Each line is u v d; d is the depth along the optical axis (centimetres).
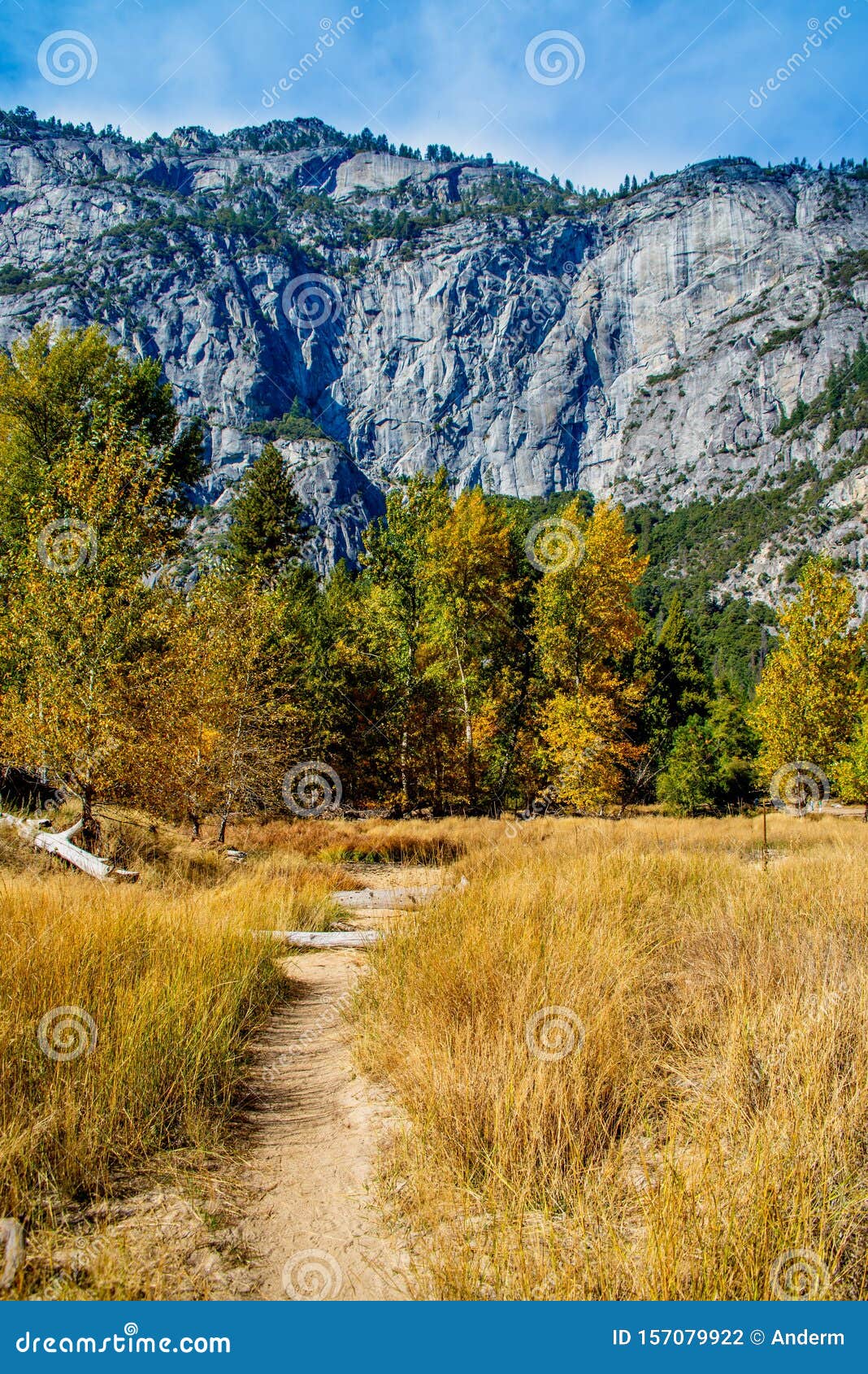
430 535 2498
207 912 782
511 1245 256
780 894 708
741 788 3412
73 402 1884
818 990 417
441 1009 446
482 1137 327
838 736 2284
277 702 1892
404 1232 278
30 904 579
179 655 1270
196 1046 407
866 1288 225
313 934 891
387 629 2534
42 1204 269
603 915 596
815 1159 263
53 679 1134
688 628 5181
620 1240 252
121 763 1169
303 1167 329
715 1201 245
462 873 1217
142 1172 304
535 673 2716
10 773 1506
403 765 2500
